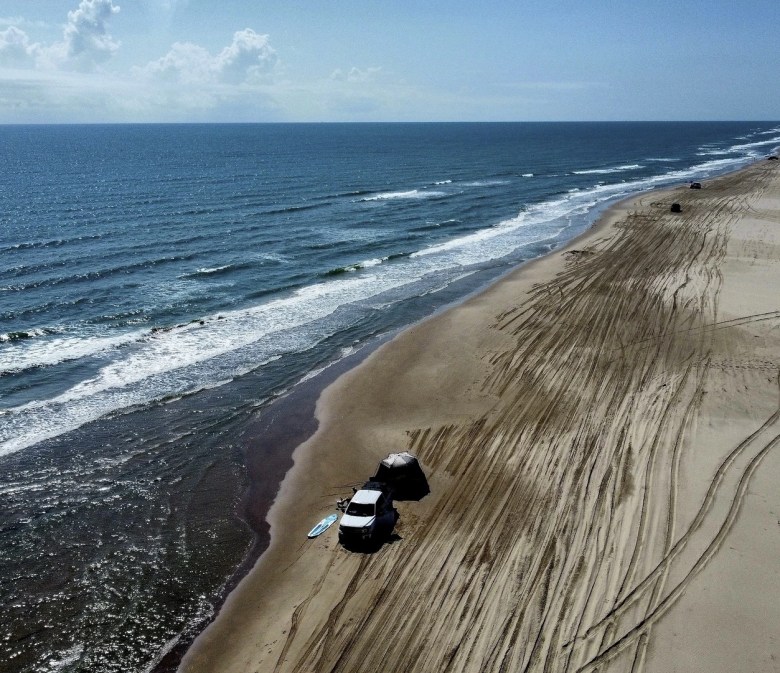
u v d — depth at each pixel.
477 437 22.83
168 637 14.91
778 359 27.92
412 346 32.12
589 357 29.23
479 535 17.41
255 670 13.53
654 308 35.41
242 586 16.31
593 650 13.29
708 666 12.84
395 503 19.17
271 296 41.41
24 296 39.69
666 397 24.64
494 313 36.38
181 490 20.84
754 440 21.28
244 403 26.81
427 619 14.48
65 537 18.59
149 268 46.88
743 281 39.84
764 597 14.60
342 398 26.86
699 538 16.58
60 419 25.22
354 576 16.16
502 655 13.30
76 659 14.36
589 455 20.98
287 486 20.88
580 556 16.19
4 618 15.58
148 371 29.80
